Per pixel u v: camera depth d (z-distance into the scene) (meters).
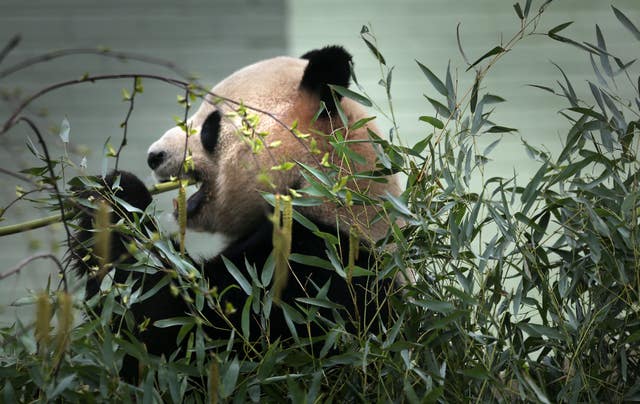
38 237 9.16
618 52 15.16
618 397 4.32
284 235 3.33
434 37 15.63
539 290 4.59
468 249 4.45
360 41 15.72
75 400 3.86
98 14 15.47
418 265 4.46
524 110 14.94
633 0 15.30
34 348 3.75
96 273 4.16
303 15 15.81
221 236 5.90
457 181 4.49
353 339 4.27
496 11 15.59
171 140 5.93
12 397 3.83
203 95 3.60
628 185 4.65
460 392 4.20
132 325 4.18
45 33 15.44
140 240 4.77
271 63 5.91
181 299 4.82
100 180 5.18
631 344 4.43
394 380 4.19
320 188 4.27
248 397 4.27
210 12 15.70
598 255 4.24
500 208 4.52
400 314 4.38
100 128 14.98
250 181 5.55
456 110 4.64
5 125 3.17
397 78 15.41
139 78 3.45
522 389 4.07
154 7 15.65
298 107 5.43
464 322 4.31
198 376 4.13
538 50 15.27
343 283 4.82
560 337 4.25
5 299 12.22
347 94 4.68
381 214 4.42
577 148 4.71
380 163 4.62
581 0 15.39
